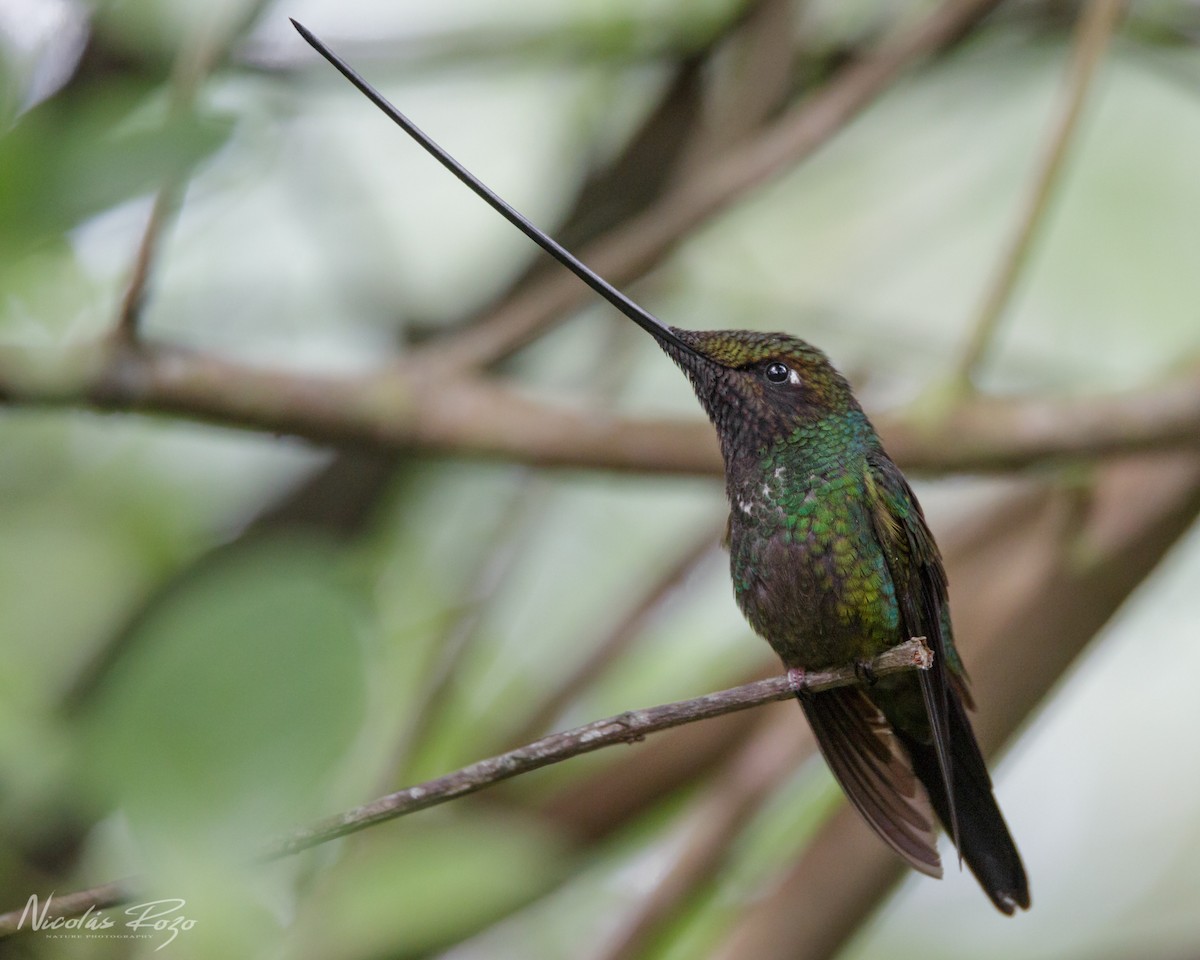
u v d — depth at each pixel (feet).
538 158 35.45
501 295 33.45
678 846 28.76
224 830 10.50
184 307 32.27
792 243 36.29
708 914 28.04
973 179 36.70
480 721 29.50
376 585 27.45
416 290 34.63
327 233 32.60
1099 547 24.58
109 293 22.99
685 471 23.97
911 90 35.96
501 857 15.80
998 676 25.25
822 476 22.04
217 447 31.55
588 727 14.16
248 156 13.53
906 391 34.30
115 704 10.73
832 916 24.39
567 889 27.68
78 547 29.45
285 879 14.10
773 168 27.14
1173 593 35.60
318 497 30.78
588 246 33.45
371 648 10.94
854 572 21.68
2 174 12.59
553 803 27.22
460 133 35.35
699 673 31.53
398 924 15.11
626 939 25.59
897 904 34.73
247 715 10.68
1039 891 37.14
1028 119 36.60
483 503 32.78
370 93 17.54
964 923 34.73
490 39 31.73
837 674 19.61
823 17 34.06
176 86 18.85
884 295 36.01
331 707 10.77
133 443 30.99
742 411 22.94
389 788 26.08
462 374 24.20
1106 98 36.01
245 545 26.63
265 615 10.94
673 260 33.71
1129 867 37.60
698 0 32.30
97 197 12.59
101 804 10.61
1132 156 35.91
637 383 35.24
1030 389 34.63
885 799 21.31
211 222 30.55
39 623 27.86
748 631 32.04
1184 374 24.13
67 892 18.01
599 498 34.81
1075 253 35.70
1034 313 35.53
